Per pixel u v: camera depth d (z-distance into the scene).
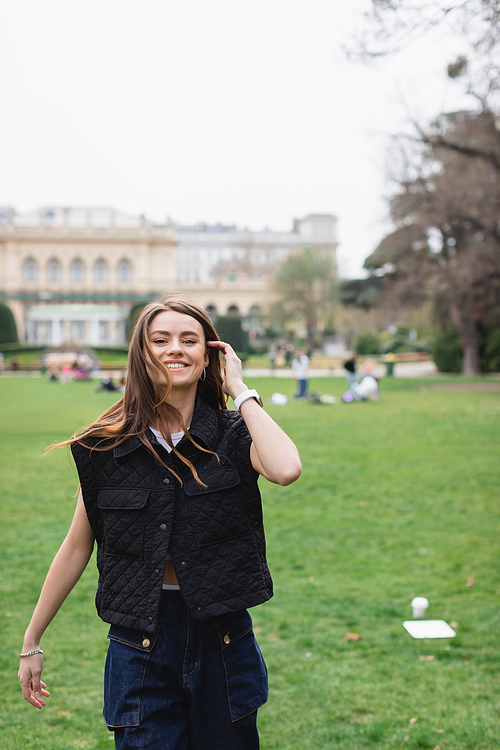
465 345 34.16
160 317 2.04
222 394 2.24
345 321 65.94
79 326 71.19
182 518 1.91
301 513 7.27
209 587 1.86
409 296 30.92
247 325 68.31
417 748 3.04
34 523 6.88
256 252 113.69
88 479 1.97
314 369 42.75
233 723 1.90
